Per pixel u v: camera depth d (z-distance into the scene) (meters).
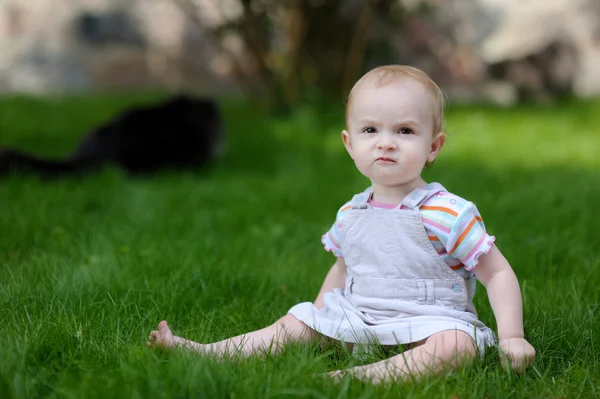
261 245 5.24
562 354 3.02
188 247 4.88
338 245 3.29
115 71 22.30
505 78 19.02
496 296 2.89
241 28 12.86
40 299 3.49
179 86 22.28
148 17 22.88
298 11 13.25
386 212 3.00
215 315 3.57
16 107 14.79
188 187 7.65
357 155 3.08
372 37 15.28
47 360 2.81
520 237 5.33
